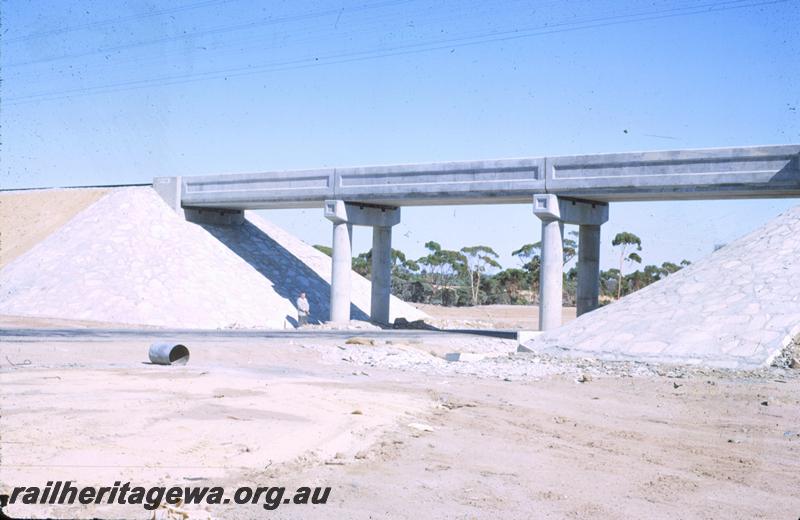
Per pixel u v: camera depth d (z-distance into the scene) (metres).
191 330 39.66
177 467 11.40
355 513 9.95
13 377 18.62
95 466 11.18
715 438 15.25
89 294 45.75
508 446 14.08
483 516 10.10
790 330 25.69
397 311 60.50
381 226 50.91
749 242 33.16
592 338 29.58
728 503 11.07
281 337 36.00
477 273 105.88
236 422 14.45
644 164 37.91
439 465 12.48
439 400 18.81
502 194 42.16
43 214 57.69
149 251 50.25
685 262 96.69
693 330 27.50
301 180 49.66
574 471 12.51
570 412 17.73
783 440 15.16
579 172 39.88
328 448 13.08
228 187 53.38
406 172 45.31
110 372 20.42
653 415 17.52
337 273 48.72
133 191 56.03
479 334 44.81
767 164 34.75
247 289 50.88
